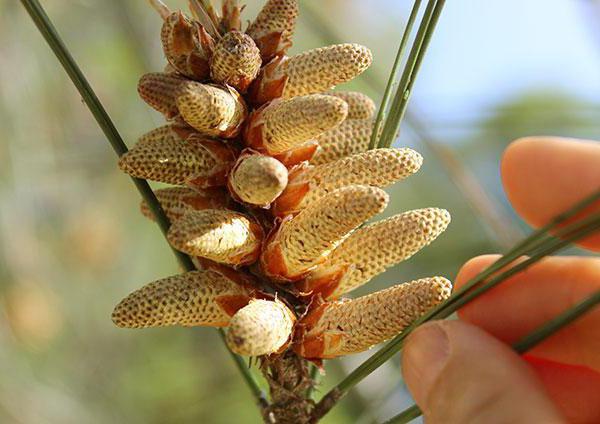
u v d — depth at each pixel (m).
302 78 0.14
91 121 0.37
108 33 0.36
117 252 0.41
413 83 0.14
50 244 0.37
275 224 0.14
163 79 0.14
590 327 0.15
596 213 0.11
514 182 0.14
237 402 0.39
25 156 0.33
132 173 0.14
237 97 0.14
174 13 0.14
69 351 0.38
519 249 0.12
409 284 0.14
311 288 0.15
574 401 0.16
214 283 0.14
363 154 0.14
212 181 0.14
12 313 0.34
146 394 0.40
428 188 0.38
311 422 0.15
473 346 0.13
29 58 0.33
